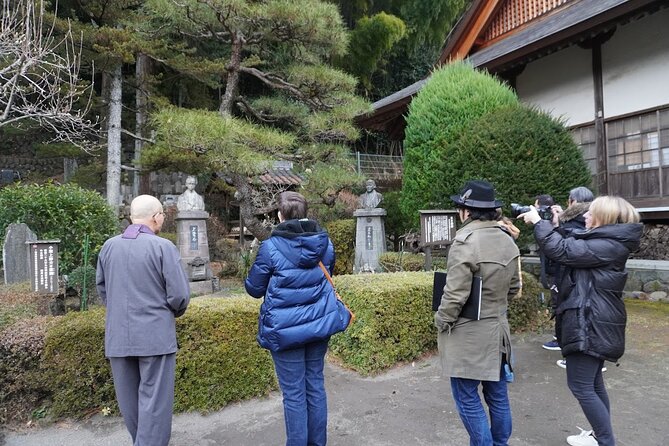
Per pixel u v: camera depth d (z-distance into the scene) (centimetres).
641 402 301
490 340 212
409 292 398
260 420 294
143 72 1127
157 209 246
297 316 227
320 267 243
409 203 645
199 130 577
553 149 538
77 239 563
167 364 229
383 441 260
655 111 676
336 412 302
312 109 823
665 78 663
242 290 740
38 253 391
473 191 225
